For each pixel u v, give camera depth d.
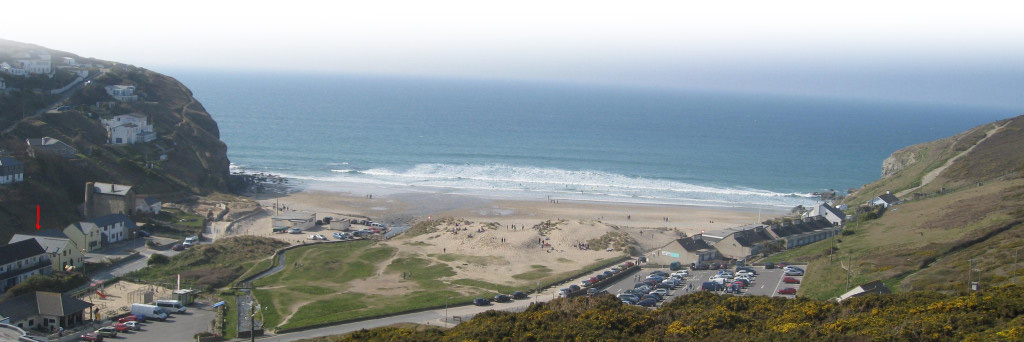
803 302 60.69
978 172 150.12
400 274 105.56
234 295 92.50
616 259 115.06
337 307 87.81
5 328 71.88
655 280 97.88
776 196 188.75
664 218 156.75
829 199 185.25
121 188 127.06
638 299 87.44
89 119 165.75
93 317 80.81
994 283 70.88
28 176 123.62
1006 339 42.66
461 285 99.19
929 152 189.88
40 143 141.12
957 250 93.12
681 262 110.75
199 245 114.56
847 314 55.25
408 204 166.00
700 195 187.50
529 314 61.94
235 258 110.31
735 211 166.75
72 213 123.69
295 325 79.81
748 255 113.62
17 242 92.56
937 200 133.12
